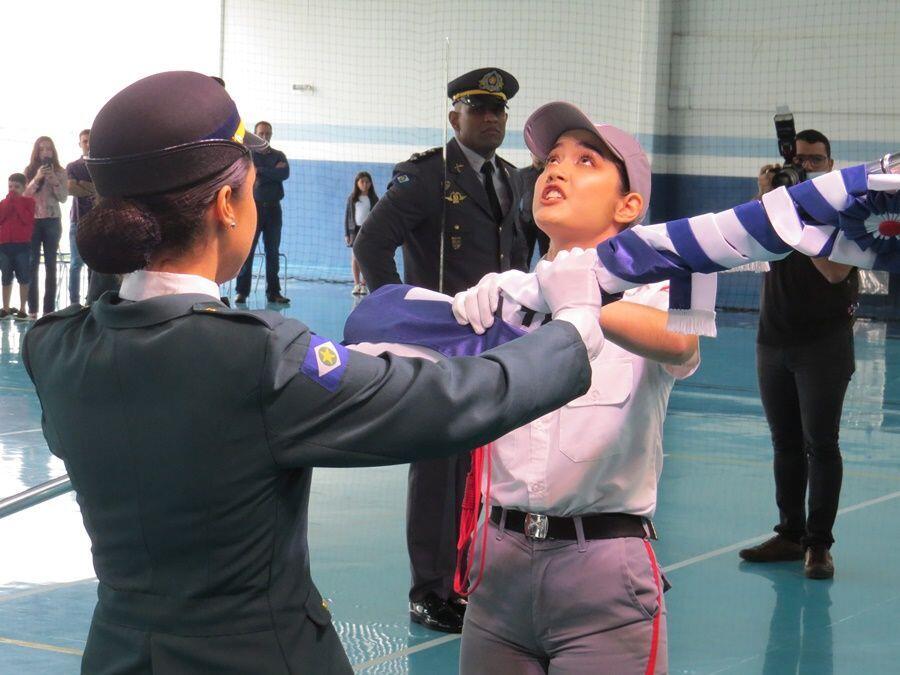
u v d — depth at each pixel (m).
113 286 6.78
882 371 10.89
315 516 5.57
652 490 2.21
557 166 2.22
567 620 2.15
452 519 4.16
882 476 6.66
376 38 18.88
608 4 17.16
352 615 4.23
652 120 16.98
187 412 1.42
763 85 16.58
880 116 15.94
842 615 4.34
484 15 17.92
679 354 1.97
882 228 1.57
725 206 16.94
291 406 1.41
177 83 1.47
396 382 1.44
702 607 4.41
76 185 11.91
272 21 19.52
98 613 1.55
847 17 16.02
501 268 4.30
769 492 6.24
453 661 3.82
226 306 1.52
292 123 19.55
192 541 1.45
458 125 4.31
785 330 4.84
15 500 1.86
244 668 1.45
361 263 4.30
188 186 1.46
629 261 1.66
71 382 1.51
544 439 2.13
